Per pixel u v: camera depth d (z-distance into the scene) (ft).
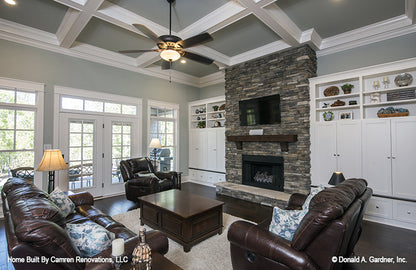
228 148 18.11
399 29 11.76
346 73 12.69
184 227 8.50
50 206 4.85
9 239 4.05
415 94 11.19
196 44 9.73
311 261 4.91
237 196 15.74
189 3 10.22
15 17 11.62
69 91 14.67
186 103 22.57
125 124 17.69
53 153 10.15
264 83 15.72
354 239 6.77
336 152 12.80
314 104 13.65
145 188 13.66
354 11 10.96
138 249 4.07
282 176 14.84
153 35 9.21
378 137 11.53
